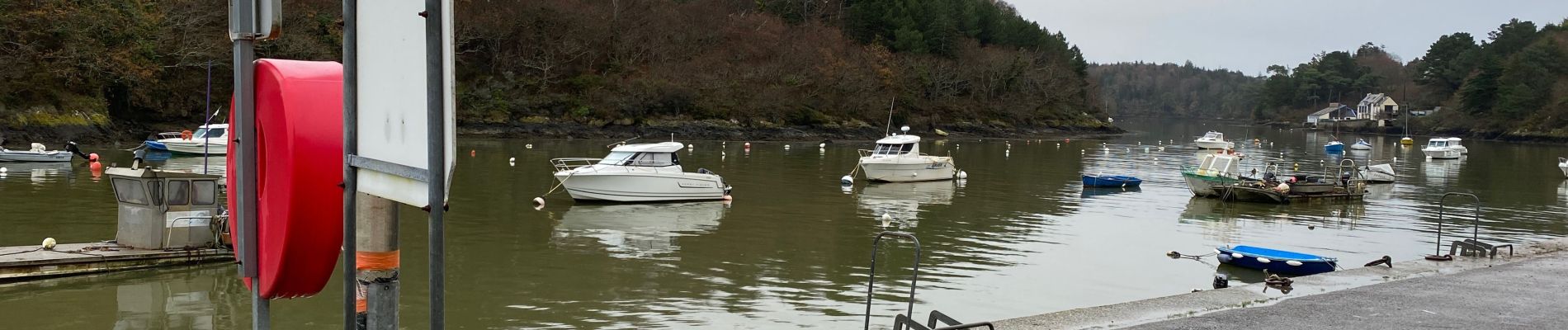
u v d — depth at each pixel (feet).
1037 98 378.12
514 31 273.13
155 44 186.60
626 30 293.64
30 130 158.81
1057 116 378.53
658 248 66.95
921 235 76.07
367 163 13.20
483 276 55.16
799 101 296.10
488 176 118.83
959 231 79.20
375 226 13.55
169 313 43.45
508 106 249.96
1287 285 37.76
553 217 81.56
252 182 16.01
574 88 268.21
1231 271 62.34
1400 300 34.30
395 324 13.75
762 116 280.10
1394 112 503.61
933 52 373.61
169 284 47.85
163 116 200.23
